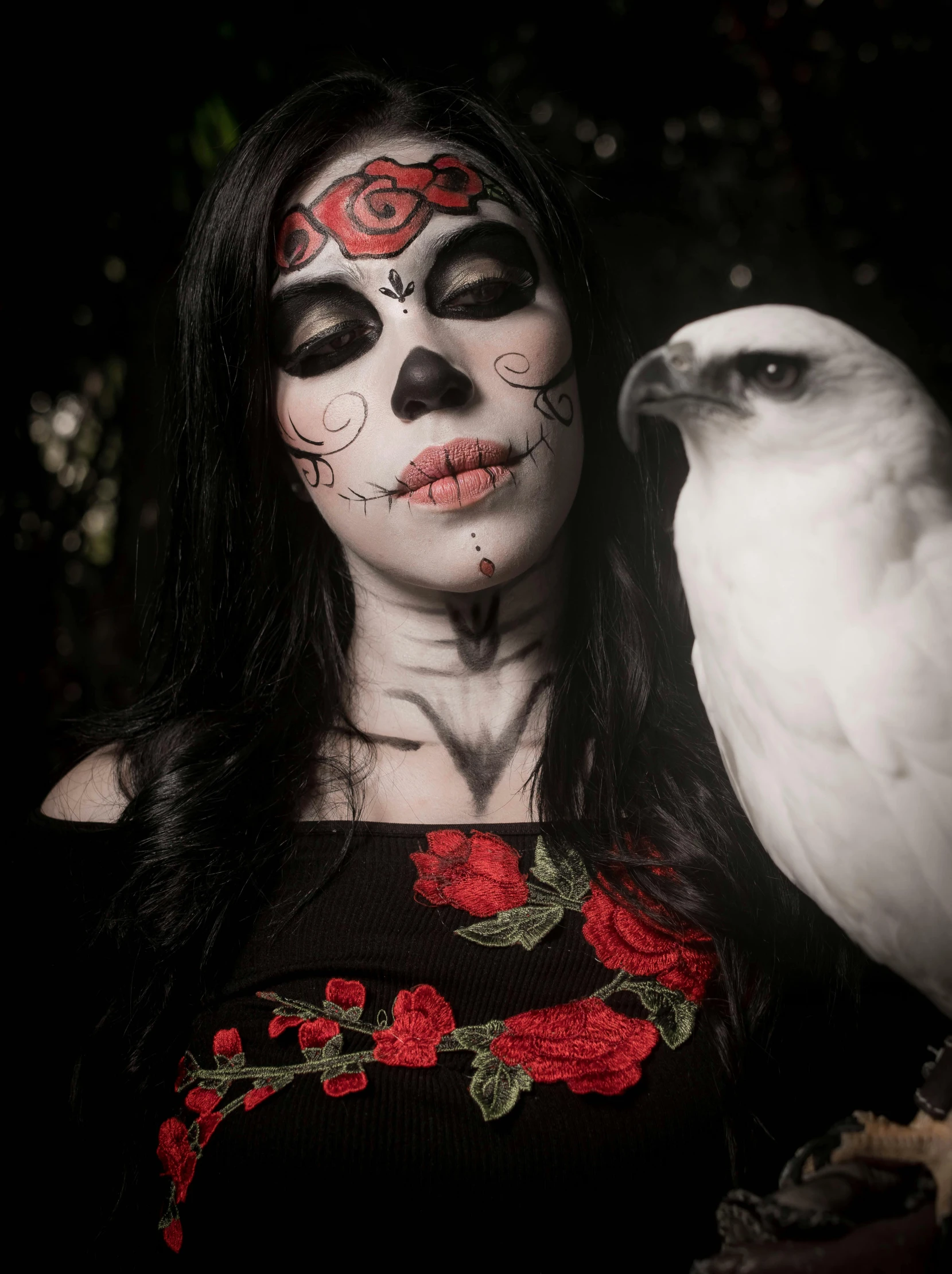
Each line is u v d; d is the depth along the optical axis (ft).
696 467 3.43
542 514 4.43
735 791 3.90
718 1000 4.17
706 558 3.43
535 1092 3.87
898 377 3.20
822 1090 4.28
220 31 6.86
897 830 3.26
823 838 3.38
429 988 4.02
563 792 4.50
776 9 7.91
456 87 4.91
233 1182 3.87
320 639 4.95
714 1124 3.93
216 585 5.14
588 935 4.15
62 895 4.71
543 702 4.73
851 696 3.21
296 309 4.55
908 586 3.21
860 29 7.92
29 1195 4.47
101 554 7.57
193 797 4.56
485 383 4.39
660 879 4.28
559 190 4.97
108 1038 4.40
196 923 4.29
